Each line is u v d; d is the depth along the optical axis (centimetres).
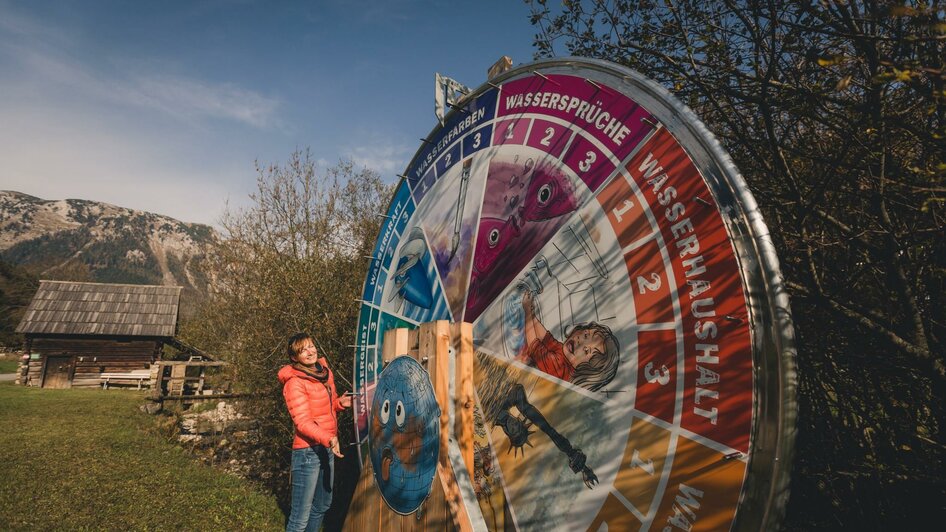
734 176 229
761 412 200
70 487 614
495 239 380
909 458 280
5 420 1159
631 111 289
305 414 372
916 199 268
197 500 581
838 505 314
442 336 333
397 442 358
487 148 411
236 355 880
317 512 392
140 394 1966
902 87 276
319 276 823
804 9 267
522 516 304
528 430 312
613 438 258
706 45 361
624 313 267
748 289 214
